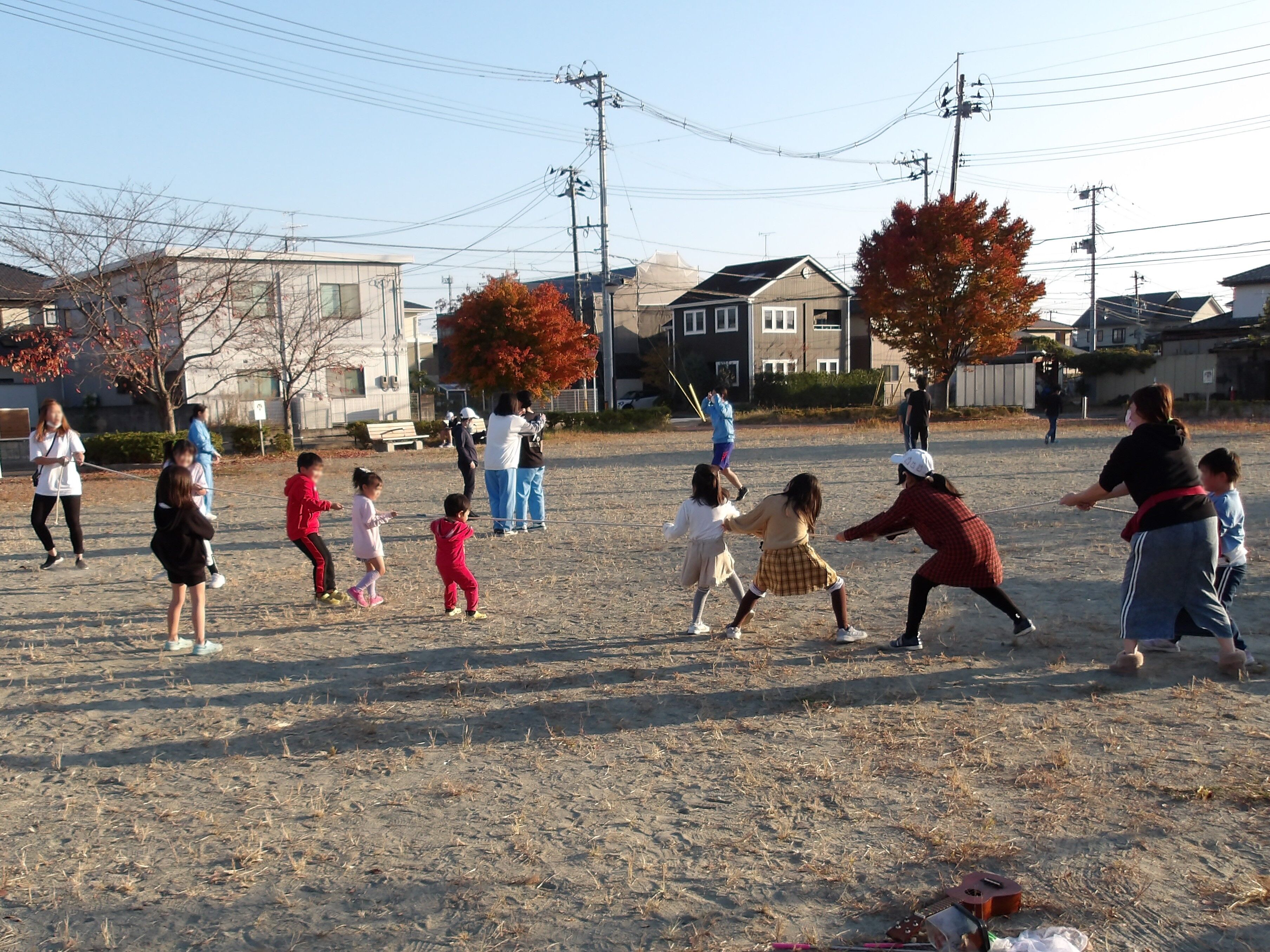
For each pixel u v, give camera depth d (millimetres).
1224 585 6406
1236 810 4168
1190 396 44906
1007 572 9211
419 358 59844
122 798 4730
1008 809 4285
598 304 60875
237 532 13484
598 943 3354
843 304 58906
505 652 7109
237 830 4336
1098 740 5023
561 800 4566
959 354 42000
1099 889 3584
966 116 41094
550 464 23469
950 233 40062
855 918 3459
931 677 6168
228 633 7887
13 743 5508
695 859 3938
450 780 4844
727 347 55594
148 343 28578
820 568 6922
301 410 36062
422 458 26938
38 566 11148
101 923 3576
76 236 25359
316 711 5922
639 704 5895
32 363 26766
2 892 3816
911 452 6727
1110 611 7598
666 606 8391
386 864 3977
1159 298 80875
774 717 5574
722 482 17922
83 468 25078
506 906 3609
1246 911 3400
